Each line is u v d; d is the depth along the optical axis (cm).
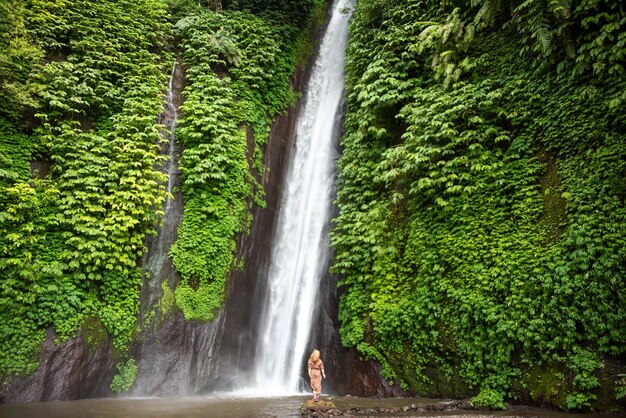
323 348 1313
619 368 805
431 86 1305
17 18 1222
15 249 1084
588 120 956
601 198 888
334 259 1390
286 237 1599
